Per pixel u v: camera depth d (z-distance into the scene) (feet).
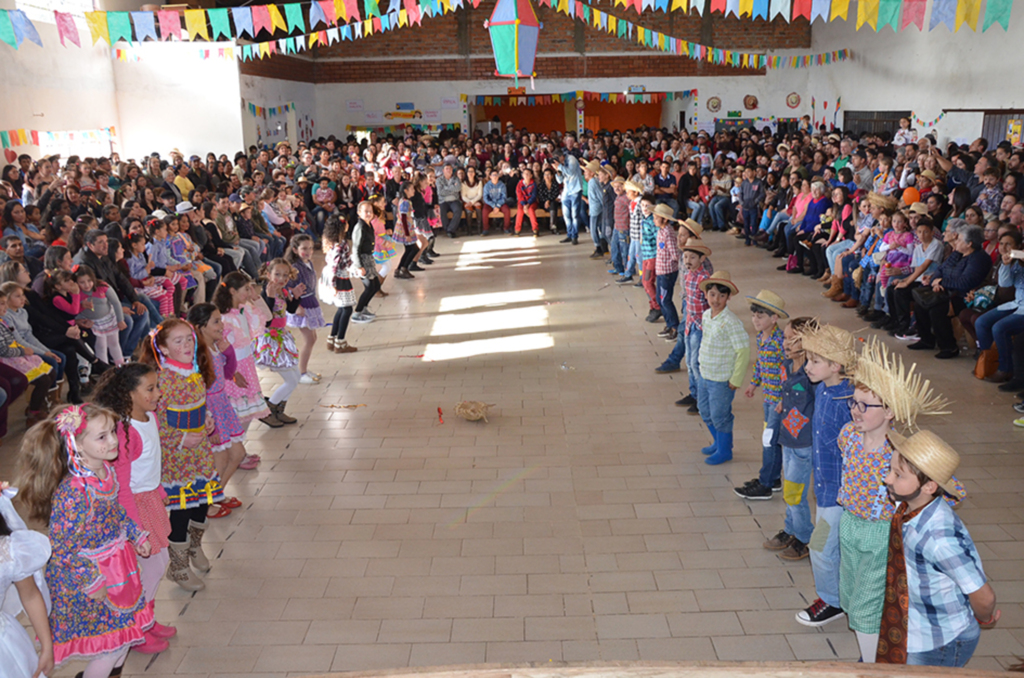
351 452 19.56
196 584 13.91
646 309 32.55
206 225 35.06
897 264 28.14
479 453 19.34
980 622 8.44
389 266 42.86
